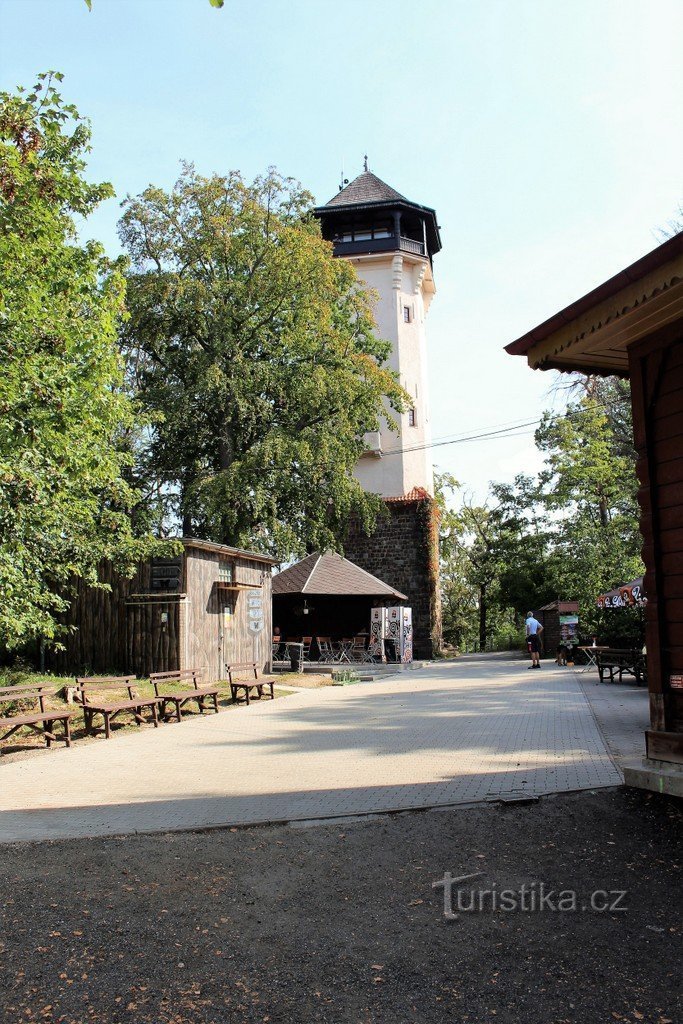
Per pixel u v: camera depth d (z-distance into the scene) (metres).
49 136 15.81
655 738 7.21
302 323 31.08
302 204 31.39
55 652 18.70
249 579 22.31
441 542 51.09
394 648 28.80
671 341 7.15
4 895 5.23
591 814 6.73
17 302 14.38
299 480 30.09
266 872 5.68
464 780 8.18
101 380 16.97
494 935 4.59
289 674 23.62
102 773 9.11
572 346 7.36
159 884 5.45
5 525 12.73
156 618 18.19
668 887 5.20
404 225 41.53
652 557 7.32
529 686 18.81
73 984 4.04
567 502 33.56
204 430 30.98
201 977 4.11
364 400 31.56
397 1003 3.84
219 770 9.23
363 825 6.70
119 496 16.86
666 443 7.25
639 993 3.89
